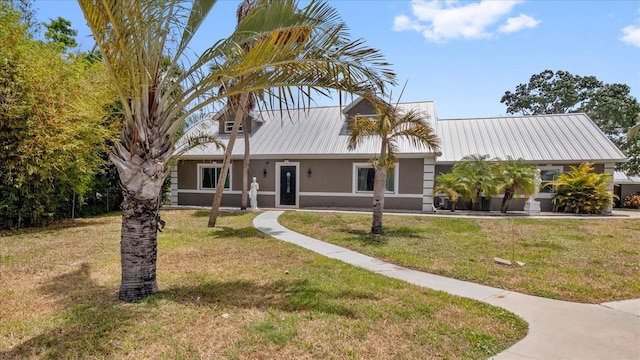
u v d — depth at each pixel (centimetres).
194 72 482
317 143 1755
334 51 478
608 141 1653
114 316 399
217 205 1151
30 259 692
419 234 1009
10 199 1091
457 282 564
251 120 1959
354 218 1290
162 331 365
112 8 366
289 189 1770
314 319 400
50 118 1074
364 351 330
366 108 1789
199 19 483
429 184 1557
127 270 458
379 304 450
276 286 518
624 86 3653
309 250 789
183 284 527
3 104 1001
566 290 524
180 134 1560
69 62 1209
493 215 1444
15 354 320
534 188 1466
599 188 1497
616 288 535
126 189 451
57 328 370
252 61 450
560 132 1783
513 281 566
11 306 436
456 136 1895
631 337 367
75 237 957
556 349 340
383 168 1012
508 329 383
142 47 417
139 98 428
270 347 335
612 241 919
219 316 405
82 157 1221
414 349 336
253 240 898
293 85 499
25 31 1141
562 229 1101
